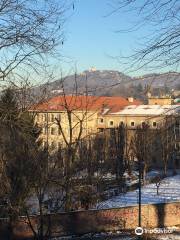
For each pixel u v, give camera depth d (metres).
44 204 22.86
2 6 10.72
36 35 13.75
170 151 64.12
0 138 12.82
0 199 15.95
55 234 23.98
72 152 23.64
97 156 34.25
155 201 42.31
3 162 13.65
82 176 27.50
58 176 20.75
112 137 55.31
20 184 16.39
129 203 39.25
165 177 66.12
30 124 13.38
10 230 20.53
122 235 25.59
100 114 68.94
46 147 18.58
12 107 12.38
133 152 59.88
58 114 25.59
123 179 51.31
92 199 27.45
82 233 25.16
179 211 28.42
